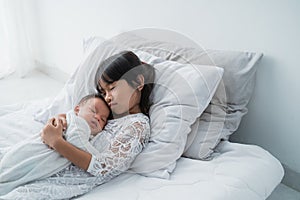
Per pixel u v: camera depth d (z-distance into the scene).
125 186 1.22
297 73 1.45
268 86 1.56
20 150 1.21
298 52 1.42
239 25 1.57
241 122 1.72
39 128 1.49
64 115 1.35
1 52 2.88
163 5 1.86
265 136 1.65
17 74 2.93
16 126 1.49
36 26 2.88
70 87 1.60
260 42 1.53
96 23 2.34
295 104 1.50
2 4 2.74
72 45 2.62
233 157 1.35
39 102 1.70
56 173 1.20
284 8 1.41
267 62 1.53
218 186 1.19
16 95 2.60
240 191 1.19
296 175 1.62
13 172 1.16
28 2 2.82
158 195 1.15
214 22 1.66
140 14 2.01
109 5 2.19
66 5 2.52
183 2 1.76
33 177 1.17
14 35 2.82
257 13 1.50
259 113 1.64
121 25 2.16
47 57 2.93
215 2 1.62
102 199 1.15
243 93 1.48
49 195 1.13
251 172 1.28
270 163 1.35
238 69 1.48
